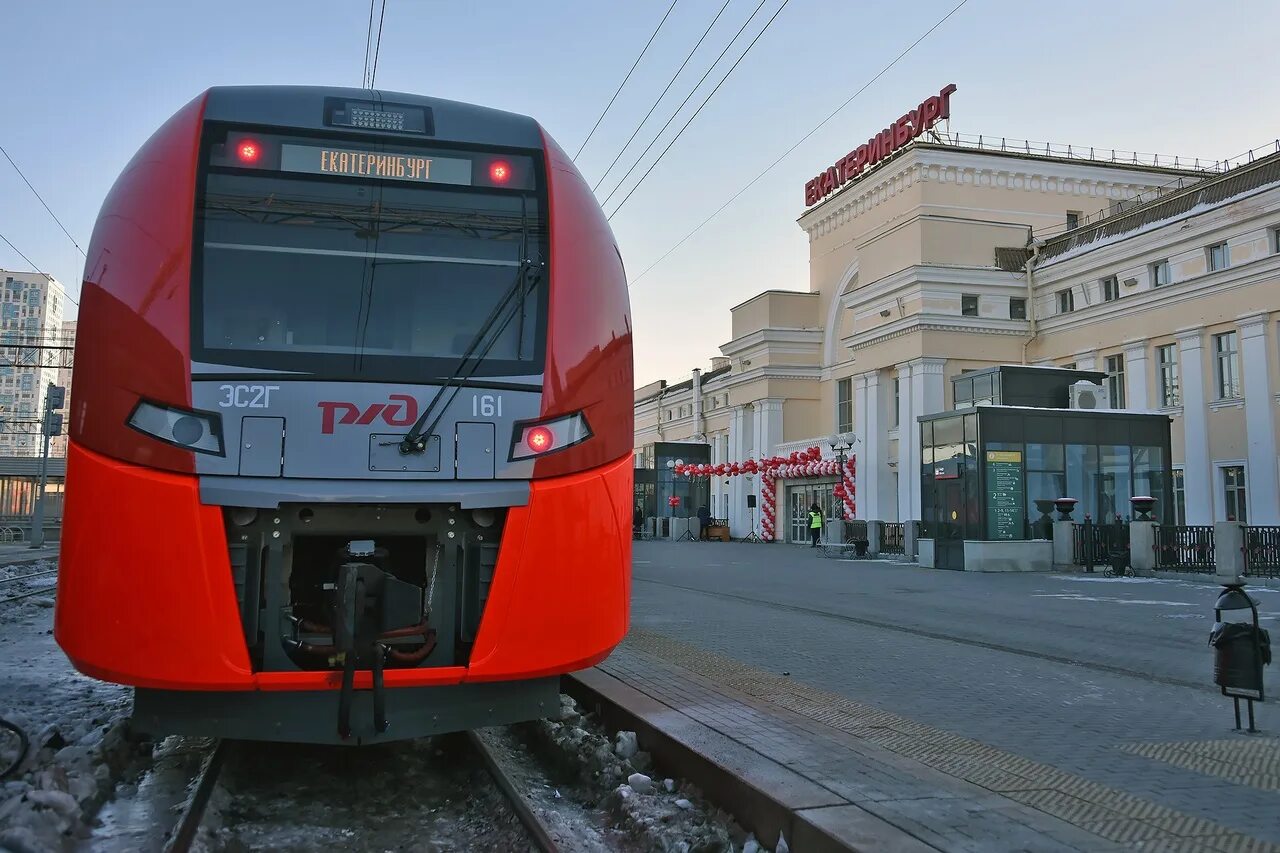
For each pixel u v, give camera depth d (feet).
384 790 17.75
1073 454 73.00
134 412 14.80
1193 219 86.12
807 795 14.21
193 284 15.65
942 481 75.20
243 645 14.52
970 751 17.94
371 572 14.38
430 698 15.33
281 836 15.47
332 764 19.13
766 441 137.39
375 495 15.12
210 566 14.51
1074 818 14.01
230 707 14.80
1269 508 78.54
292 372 15.39
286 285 16.12
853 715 20.71
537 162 18.26
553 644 15.75
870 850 12.07
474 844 15.23
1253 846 12.98
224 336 15.47
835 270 133.69
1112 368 95.91
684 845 14.29
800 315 139.33
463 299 16.79
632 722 19.62
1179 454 87.15
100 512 14.57
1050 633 35.96
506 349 16.58
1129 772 17.07
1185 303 86.99
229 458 14.80
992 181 115.44
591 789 17.93
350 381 15.58
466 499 15.48
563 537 16.01
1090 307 97.09
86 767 17.62
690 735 17.76
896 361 108.68
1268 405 78.95
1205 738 19.88
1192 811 14.70
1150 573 63.16
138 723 14.87
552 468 16.15
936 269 104.68
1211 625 38.24
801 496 131.44
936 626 37.81
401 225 17.07
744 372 142.72
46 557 86.89
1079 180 118.52
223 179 16.56
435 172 17.58
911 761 16.56
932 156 113.29
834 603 46.34
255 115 17.16
